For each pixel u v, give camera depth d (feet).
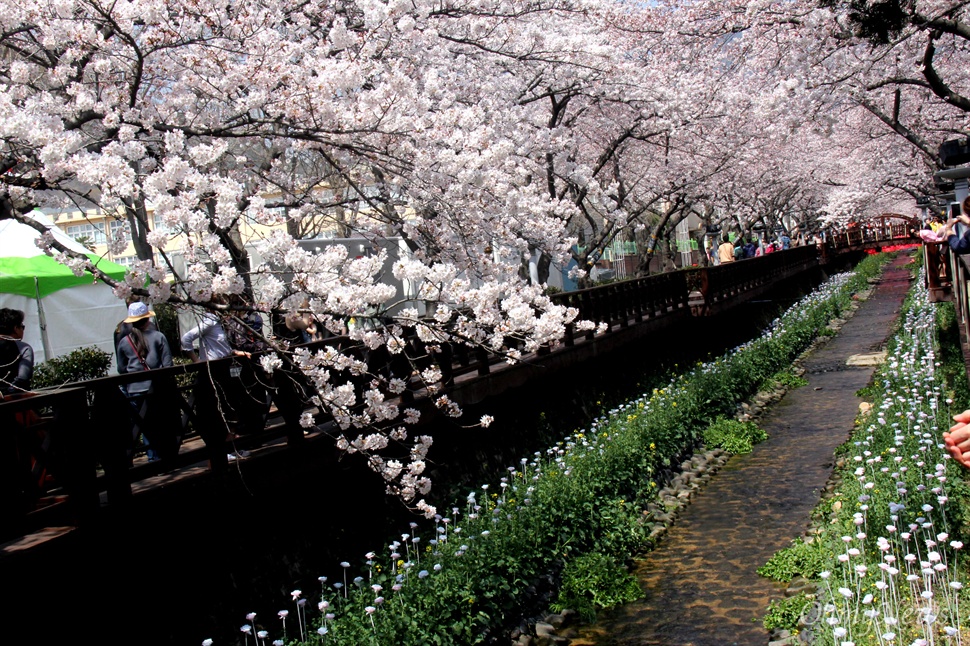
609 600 23.80
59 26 18.19
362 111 19.74
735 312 73.67
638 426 35.47
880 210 155.53
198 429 19.53
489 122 31.65
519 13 31.58
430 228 23.04
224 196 15.64
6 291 36.06
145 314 24.48
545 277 40.65
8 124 14.48
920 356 44.45
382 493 26.09
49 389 16.96
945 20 33.78
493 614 21.50
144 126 18.26
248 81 19.54
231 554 20.11
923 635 16.85
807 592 22.00
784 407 47.32
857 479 26.13
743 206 102.42
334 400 19.03
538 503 26.50
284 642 19.06
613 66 35.81
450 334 19.29
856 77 45.85
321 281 17.07
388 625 18.76
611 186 42.86
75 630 16.03
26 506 15.49
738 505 30.94
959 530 22.33
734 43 45.55
